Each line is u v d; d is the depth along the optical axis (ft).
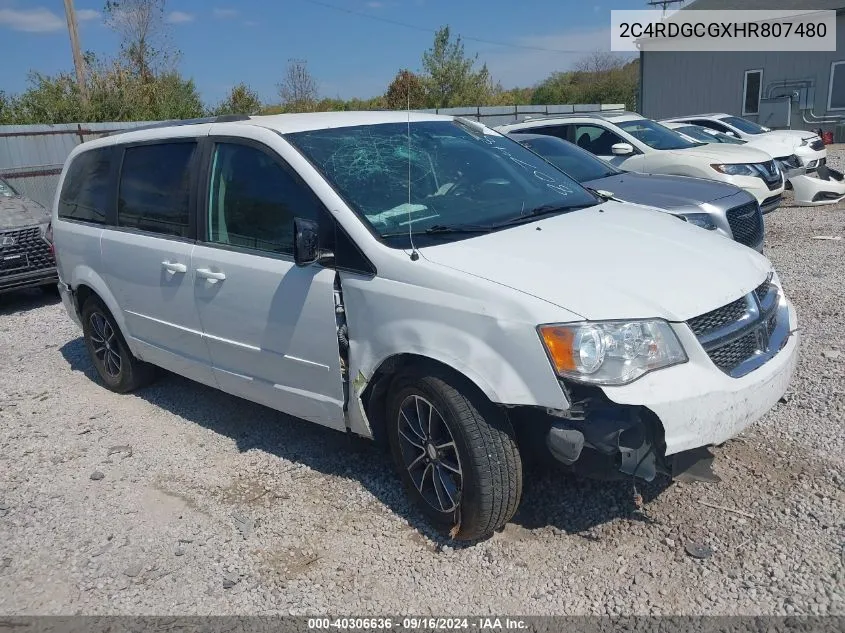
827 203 36.78
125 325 16.47
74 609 10.23
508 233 11.60
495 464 10.00
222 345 13.64
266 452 14.28
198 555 11.21
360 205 11.55
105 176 16.72
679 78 89.71
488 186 13.26
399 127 14.01
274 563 10.87
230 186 13.26
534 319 9.41
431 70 105.50
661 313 9.62
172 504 12.73
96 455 14.87
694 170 30.86
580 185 15.10
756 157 31.91
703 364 9.66
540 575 10.05
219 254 13.25
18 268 26.96
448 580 10.15
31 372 20.40
